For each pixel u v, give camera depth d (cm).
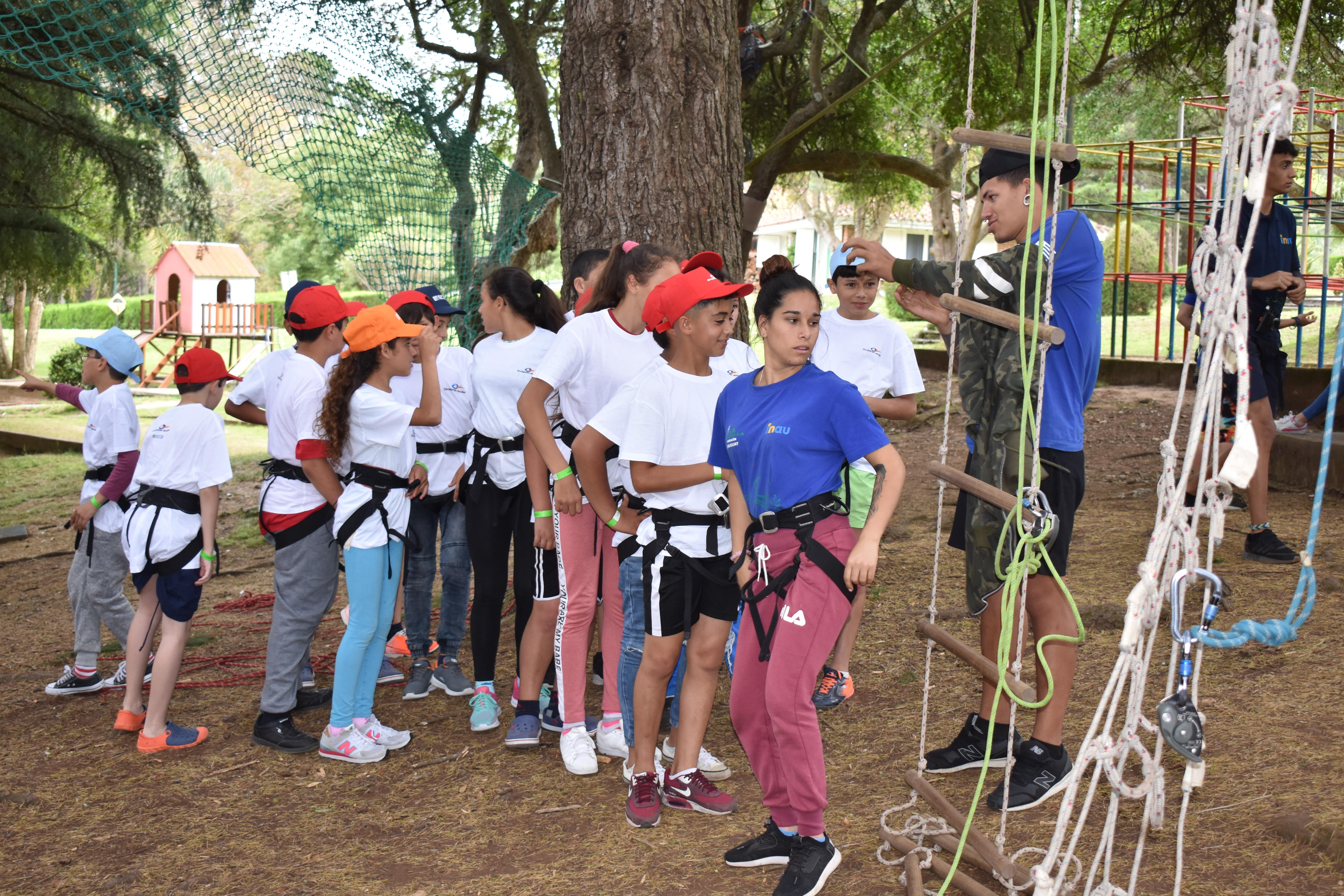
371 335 403
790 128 1238
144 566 433
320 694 489
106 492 498
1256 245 567
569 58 579
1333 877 272
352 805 379
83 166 1627
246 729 460
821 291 3747
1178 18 1205
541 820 358
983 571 327
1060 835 225
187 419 432
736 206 588
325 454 414
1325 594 498
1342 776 322
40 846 354
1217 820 308
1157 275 1247
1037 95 258
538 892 309
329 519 434
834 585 293
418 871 327
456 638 498
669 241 564
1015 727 384
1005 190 315
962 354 332
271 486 432
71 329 4862
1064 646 328
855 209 2466
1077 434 325
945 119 1452
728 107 580
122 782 405
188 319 3272
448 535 496
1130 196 1205
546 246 1330
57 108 1510
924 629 301
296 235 4556
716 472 329
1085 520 696
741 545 315
